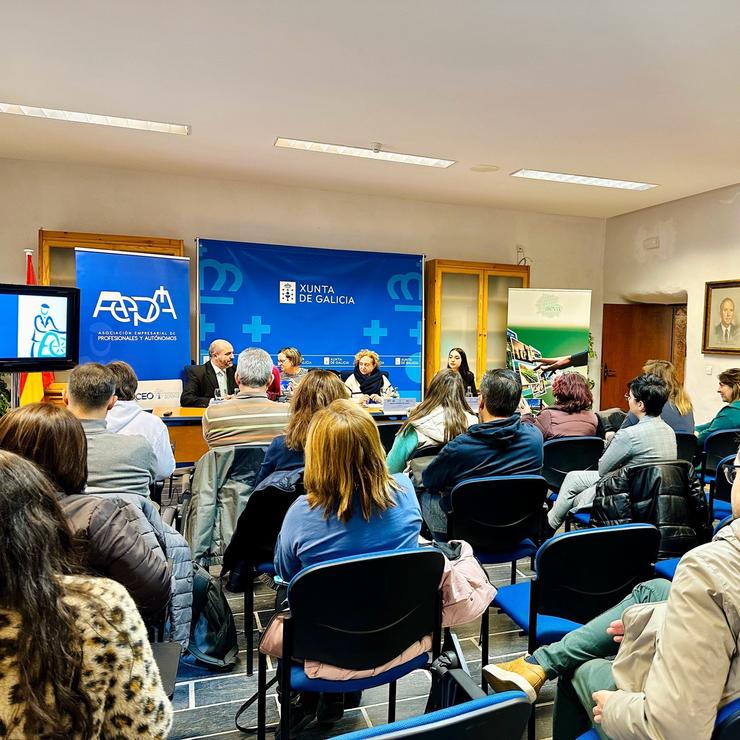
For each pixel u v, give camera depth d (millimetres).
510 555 2346
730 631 898
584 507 2680
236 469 2426
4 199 5574
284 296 6359
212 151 5207
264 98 3955
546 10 2809
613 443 2625
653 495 2258
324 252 6496
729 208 6223
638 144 4820
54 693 646
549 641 1741
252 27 3018
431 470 2438
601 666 1366
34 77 3656
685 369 6852
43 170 5664
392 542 1535
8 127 4637
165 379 5562
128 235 5961
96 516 1299
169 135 4789
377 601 1397
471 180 6055
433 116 4250
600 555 1697
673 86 3660
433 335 6918
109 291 5270
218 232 6281
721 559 931
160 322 5531
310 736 1853
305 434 2084
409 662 1516
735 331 6164
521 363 7090
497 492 2205
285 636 1361
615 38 3064
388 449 3750
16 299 3721
